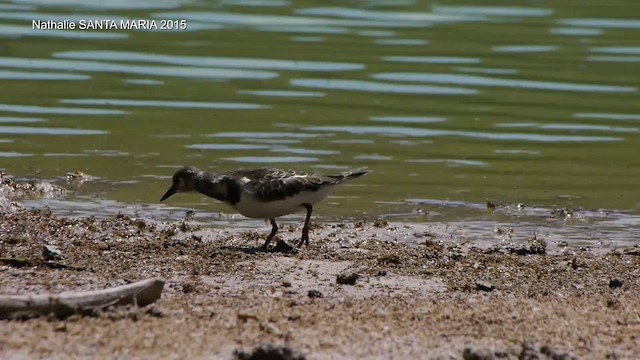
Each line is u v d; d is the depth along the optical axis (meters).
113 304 9.45
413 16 27.56
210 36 25.38
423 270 12.02
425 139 19.05
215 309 9.74
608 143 19.12
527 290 11.28
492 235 14.29
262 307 9.93
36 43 24.30
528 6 28.92
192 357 8.27
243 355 8.28
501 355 8.62
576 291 11.33
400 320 9.59
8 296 9.16
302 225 14.49
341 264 12.12
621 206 15.84
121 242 12.88
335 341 8.84
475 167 17.62
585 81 22.58
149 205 15.28
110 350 8.34
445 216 15.20
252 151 18.08
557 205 15.81
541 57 24.14
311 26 26.44
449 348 8.80
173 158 17.64
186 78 22.30
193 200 15.64
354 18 27.22
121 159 17.50
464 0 29.38
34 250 12.20
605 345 9.10
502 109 20.81
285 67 23.08
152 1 28.28
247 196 12.91
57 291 10.34
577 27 26.83
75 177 16.47
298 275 11.48
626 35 26.12
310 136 18.98
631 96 21.70
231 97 21.16
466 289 11.22
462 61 23.75
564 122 20.12
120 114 19.98
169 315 9.40
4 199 14.59
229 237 13.64
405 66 23.30
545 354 8.66
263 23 26.62
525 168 17.67
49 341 8.48
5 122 19.20
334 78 22.45
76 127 19.12
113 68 22.81
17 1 27.72
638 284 11.73
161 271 11.38
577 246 13.84
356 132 19.25
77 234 13.24
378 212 15.31
